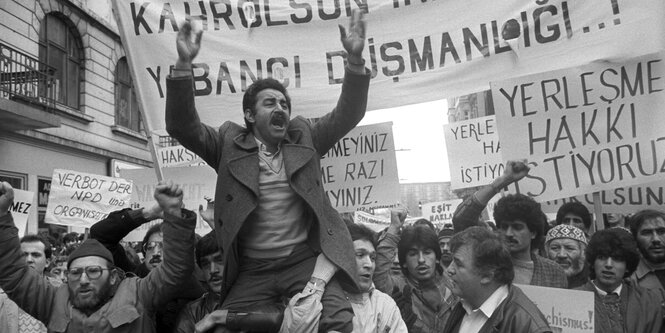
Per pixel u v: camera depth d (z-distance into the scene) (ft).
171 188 10.71
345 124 9.39
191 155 26.86
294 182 8.87
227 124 9.70
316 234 9.09
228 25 17.06
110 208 26.04
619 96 15.92
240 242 9.05
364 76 9.11
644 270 14.24
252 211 8.82
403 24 16.70
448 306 12.94
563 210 16.85
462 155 22.09
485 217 28.32
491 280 9.31
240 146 9.04
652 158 15.66
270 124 8.95
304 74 16.83
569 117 16.19
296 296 8.45
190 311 11.84
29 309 11.30
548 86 16.24
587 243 13.48
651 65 15.71
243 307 8.86
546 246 14.07
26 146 47.57
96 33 58.03
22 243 17.15
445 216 36.19
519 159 16.42
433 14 16.58
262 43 16.96
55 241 34.68
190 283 12.08
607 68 15.98
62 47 53.47
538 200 16.39
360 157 19.69
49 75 49.29
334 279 9.03
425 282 13.50
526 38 16.21
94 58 57.67
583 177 16.10
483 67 16.43
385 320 10.88
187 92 8.86
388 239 14.52
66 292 11.53
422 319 13.32
